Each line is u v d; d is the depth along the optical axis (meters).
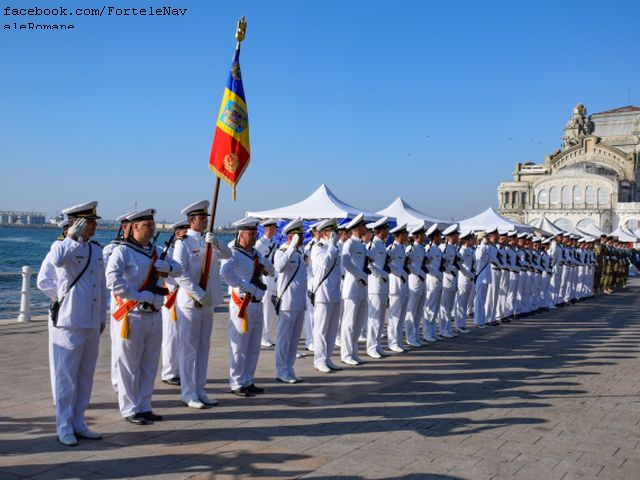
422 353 13.03
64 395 6.89
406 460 6.55
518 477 6.14
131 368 7.62
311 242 13.15
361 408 8.53
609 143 97.88
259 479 5.98
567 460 6.65
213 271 8.70
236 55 9.48
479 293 17.33
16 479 5.84
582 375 10.95
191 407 8.39
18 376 9.69
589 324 17.94
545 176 87.12
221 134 9.27
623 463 6.60
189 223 9.21
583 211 82.62
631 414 8.52
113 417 7.85
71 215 7.21
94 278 7.16
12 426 7.37
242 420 7.86
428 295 14.74
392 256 13.23
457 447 6.99
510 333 16.06
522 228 25.73
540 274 21.27
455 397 9.25
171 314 9.03
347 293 11.68
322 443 7.03
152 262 7.70
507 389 9.81
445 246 15.66
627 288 32.41
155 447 6.80
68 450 6.65
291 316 10.00
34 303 24.05
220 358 11.65
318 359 11.03
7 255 72.38
